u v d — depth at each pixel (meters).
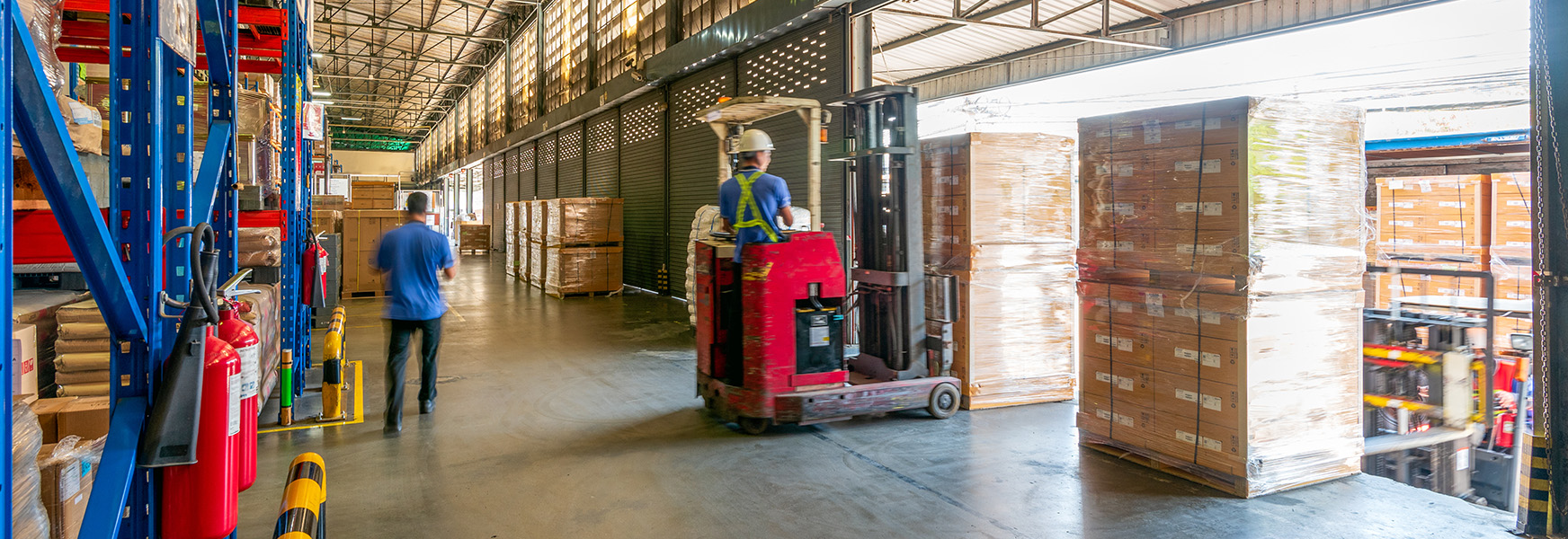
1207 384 4.09
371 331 9.76
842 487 4.19
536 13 22.78
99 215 1.60
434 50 31.38
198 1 2.56
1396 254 7.18
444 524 3.68
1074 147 6.00
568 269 13.62
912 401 5.43
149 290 1.86
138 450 1.76
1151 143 4.36
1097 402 4.76
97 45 4.45
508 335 9.38
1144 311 4.43
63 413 2.78
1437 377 4.68
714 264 5.48
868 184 5.91
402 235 5.24
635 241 15.67
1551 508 3.40
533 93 23.33
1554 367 3.37
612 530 3.62
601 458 4.68
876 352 5.97
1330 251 4.15
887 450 4.83
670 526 3.67
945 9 11.88
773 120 10.79
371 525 3.65
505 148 26.17
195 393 1.79
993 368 5.80
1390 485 4.15
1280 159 3.96
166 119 2.03
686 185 13.39
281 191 5.80
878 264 5.89
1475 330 4.80
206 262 1.91
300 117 6.64
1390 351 4.90
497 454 4.75
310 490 2.15
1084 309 4.82
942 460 4.63
